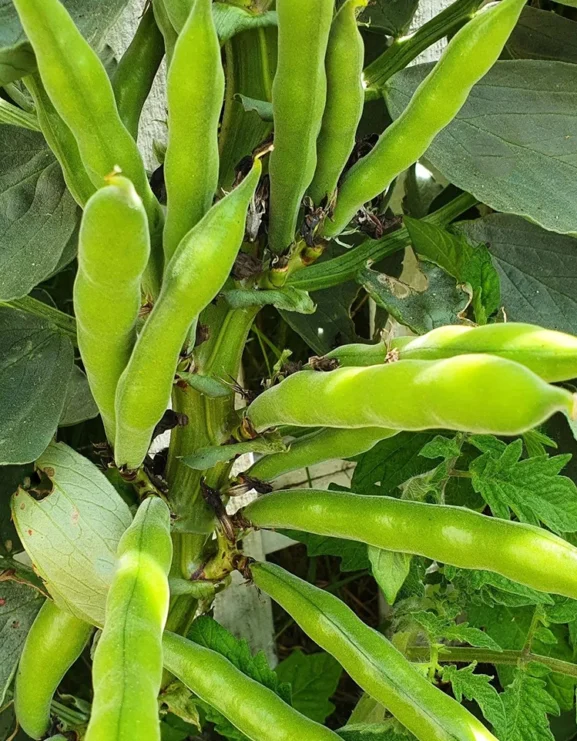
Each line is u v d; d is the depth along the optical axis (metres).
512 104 0.43
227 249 0.26
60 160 0.33
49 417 0.39
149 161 0.58
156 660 0.26
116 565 0.31
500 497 0.40
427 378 0.24
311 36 0.28
